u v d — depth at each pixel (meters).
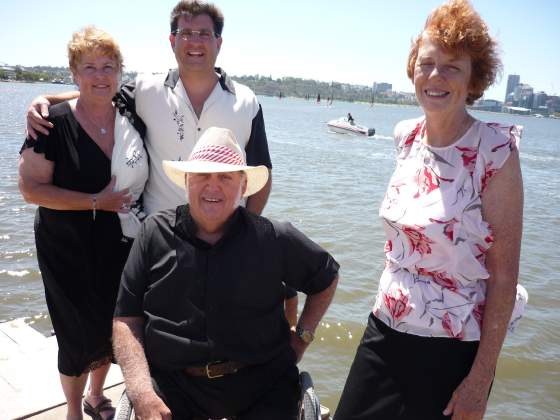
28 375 3.71
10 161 16.91
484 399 2.26
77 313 2.99
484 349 2.27
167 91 3.06
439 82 2.26
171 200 3.10
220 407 2.49
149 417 2.23
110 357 3.16
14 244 8.75
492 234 2.25
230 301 2.44
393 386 2.45
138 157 2.97
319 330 6.51
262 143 3.35
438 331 2.34
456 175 2.28
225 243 2.48
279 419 2.45
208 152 2.52
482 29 2.24
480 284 2.38
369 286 8.02
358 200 15.06
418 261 2.38
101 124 2.95
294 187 16.77
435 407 2.37
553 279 9.27
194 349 2.40
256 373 2.51
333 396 5.30
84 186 2.90
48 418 3.29
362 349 2.62
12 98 69.12
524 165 30.00
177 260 2.44
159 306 2.45
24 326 4.52
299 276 2.65
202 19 2.97
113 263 3.01
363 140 38.41
